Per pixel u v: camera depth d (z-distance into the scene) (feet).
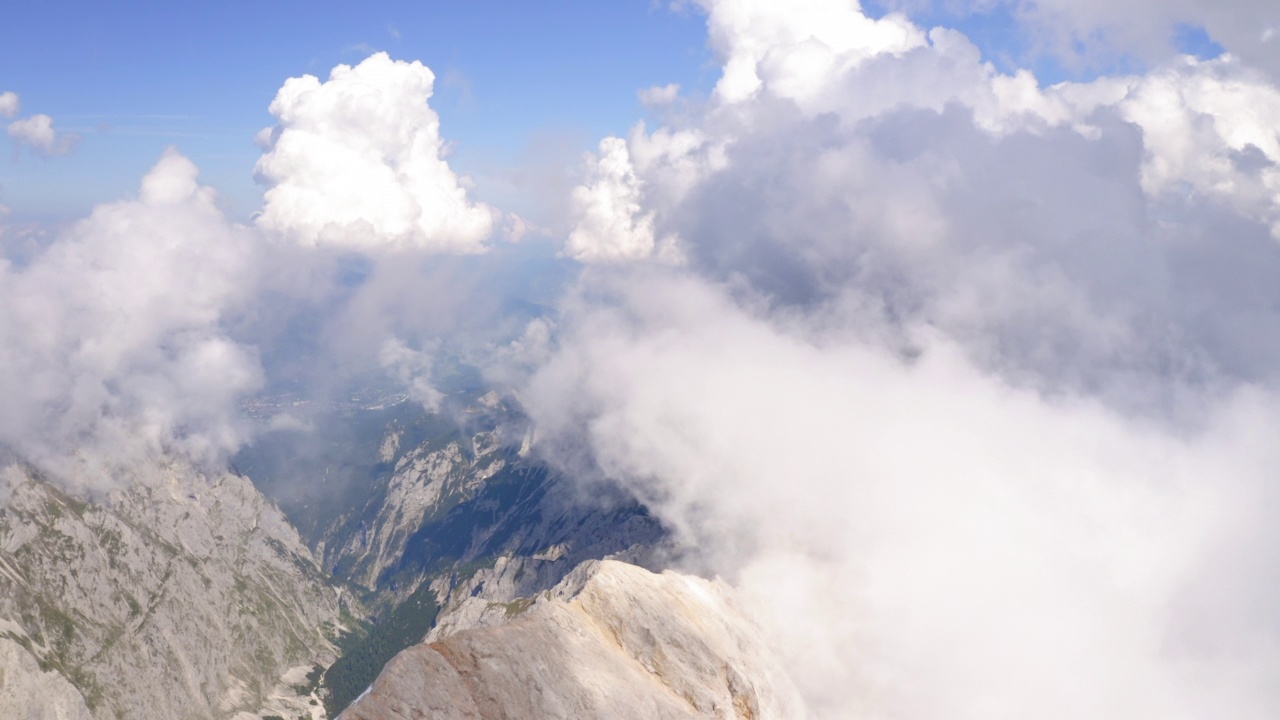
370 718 240.73
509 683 288.10
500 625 320.09
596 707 306.76
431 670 266.98
